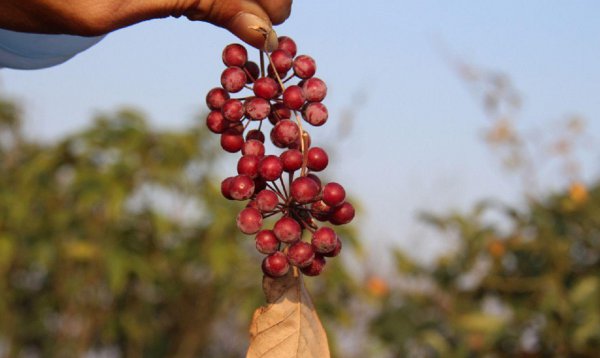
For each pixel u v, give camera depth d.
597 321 1.57
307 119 0.62
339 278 1.83
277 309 0.64
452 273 1.77
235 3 0.63
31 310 1.88
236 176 0.61
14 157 2.02
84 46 0.79
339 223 0.62
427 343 1.76
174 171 1.82
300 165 0.61
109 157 1.82
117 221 1.80
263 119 0.62
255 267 1.86
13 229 1.83
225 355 1.93
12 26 0.60
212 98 0.64
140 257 1.80
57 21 0.60
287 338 0.64
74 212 1.83
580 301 1.59
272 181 0.61
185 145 1.83
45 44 0.77
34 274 1.89
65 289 1.83
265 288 0.64
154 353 1.89
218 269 1.76
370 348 1.80
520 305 1.68
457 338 1.72
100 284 1.85
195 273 1.88
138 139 1.82
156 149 1.84
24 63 0.79
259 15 0.64
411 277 1.82
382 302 1.82
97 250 1.78
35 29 0.60
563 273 1.66
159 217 1.78
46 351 1.87
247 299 1.80
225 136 0.63
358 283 1.90
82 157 1.83
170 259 1.84
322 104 0.62
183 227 1.85
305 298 0.64
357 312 1.93
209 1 0.63
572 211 1.67
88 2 0.60
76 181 1.76
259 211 0.60
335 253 0.61
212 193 1.83
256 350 0.63
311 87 0.62
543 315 1.66
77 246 1.79
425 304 1.79
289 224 0.60
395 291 1.83
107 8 0.60
